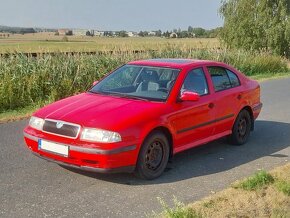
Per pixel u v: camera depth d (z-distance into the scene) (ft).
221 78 25.34
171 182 19.86
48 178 19.83
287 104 43.34
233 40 105.19
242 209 16.22
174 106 21.13
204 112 23.02
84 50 54.08
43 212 16.21
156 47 67.36
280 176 20.21
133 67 24.04
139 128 19.07
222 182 20.04
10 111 37.96
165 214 15.28
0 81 40.14
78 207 16.75
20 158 22.79
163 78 22.47
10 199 17.33
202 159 23.68
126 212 16.38
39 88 41.91
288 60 103.76
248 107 27.17
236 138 26.40
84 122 18.80
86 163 18.65
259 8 103.65
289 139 28.76
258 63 82.58
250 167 22.49
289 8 103.45
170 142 21.16
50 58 44.80
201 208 16.29
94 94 22.48
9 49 47.65
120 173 20.74
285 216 15.46
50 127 19.48
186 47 73.10
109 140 18.25
